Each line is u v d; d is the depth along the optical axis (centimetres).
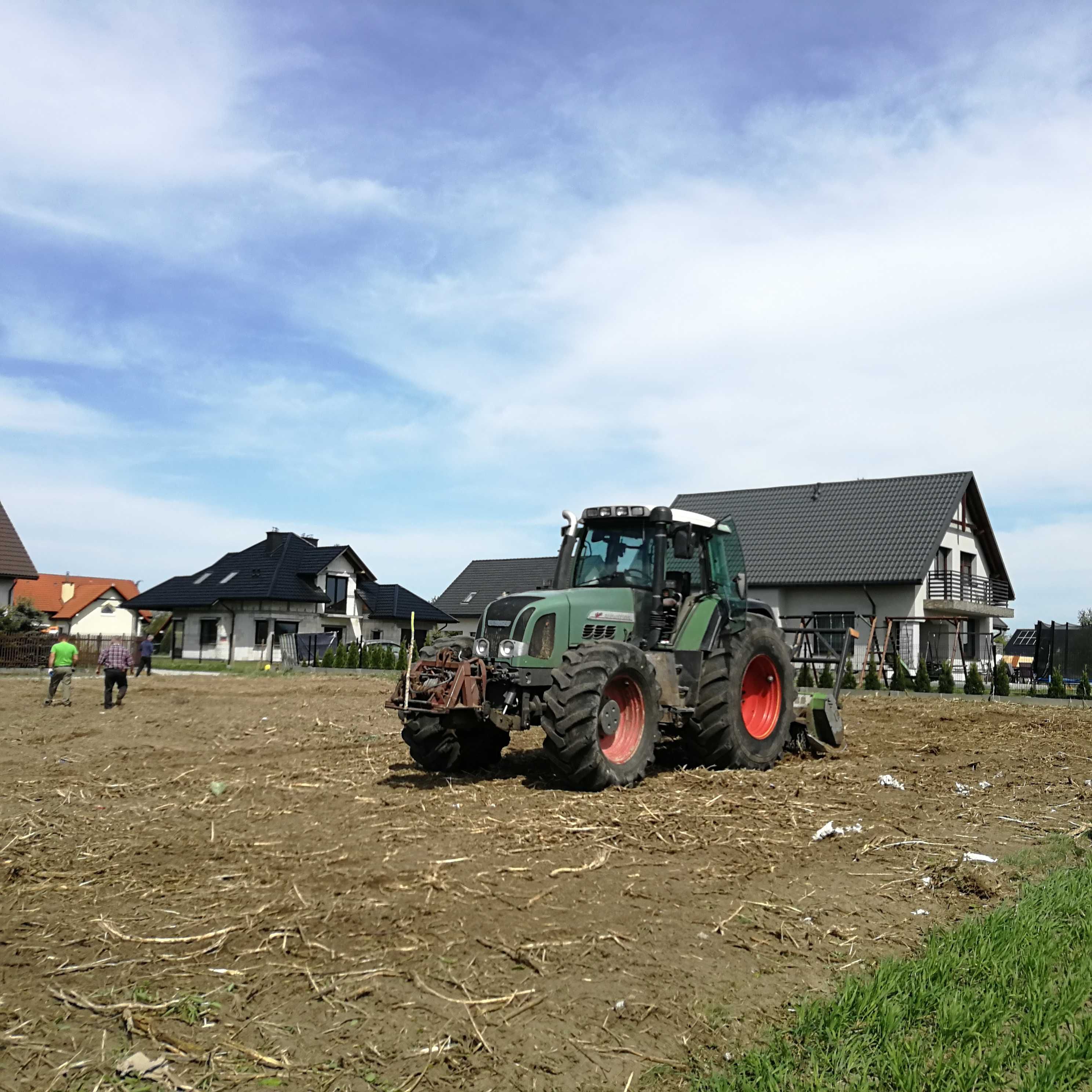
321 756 1005
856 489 3278
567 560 934
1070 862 587
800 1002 380
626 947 435
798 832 656
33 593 5750
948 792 818
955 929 464
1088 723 1347
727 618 947
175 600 4141
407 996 382
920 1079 322
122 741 1170
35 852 597
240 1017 365
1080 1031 355
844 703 1709
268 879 532
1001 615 3531
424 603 4716
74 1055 337
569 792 771
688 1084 324
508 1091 317
